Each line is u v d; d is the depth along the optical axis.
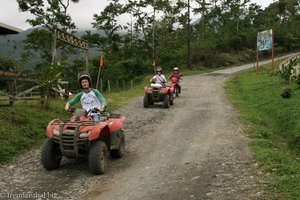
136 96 22.59
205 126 12.36
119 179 7.10
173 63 54.91
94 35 63.88
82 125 7.31
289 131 12.03
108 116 8.25
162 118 14.28
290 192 5.84
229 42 67.81
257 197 5.78
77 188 6.67
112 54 58.41
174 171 7.48
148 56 59.44
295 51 78.62
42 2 48.34
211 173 7.19
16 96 12.83
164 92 16.92
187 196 6.04
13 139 9.45
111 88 40.94
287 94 16.97
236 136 10.65
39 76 13.65
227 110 15.89
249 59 65.88
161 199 5.98
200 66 55.66
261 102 17.56
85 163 8.16
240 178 6.76
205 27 78.25
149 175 7.29
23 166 8.04
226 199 5.81
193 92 24.77
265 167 7.22
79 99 8.16
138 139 10.74
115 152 8.48
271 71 33.81
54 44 16.52
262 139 10.30
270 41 32.38
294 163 7.89
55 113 13.09
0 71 11.91
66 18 48.53
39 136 10.32
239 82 29.78
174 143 10.09
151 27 65.56
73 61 46.81
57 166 7.78
